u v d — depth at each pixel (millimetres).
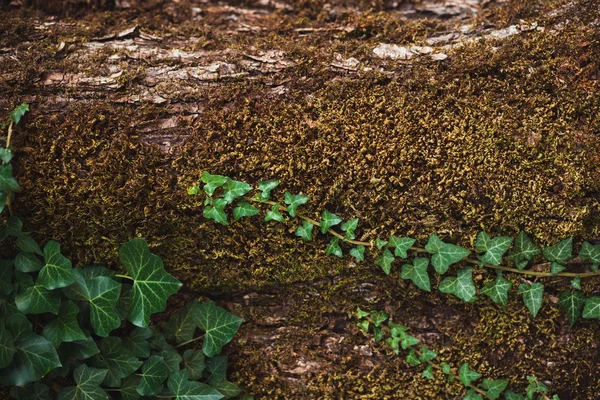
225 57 1082
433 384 1091
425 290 1077
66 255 1062
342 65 1075
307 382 1097
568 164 1051
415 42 1105
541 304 1063
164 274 1041
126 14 1139
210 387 1070
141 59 1078
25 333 1027
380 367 1093
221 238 1065
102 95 1056
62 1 1131
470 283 1062
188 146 1054
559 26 1078
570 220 1054
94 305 1037
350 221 1058
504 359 1085
